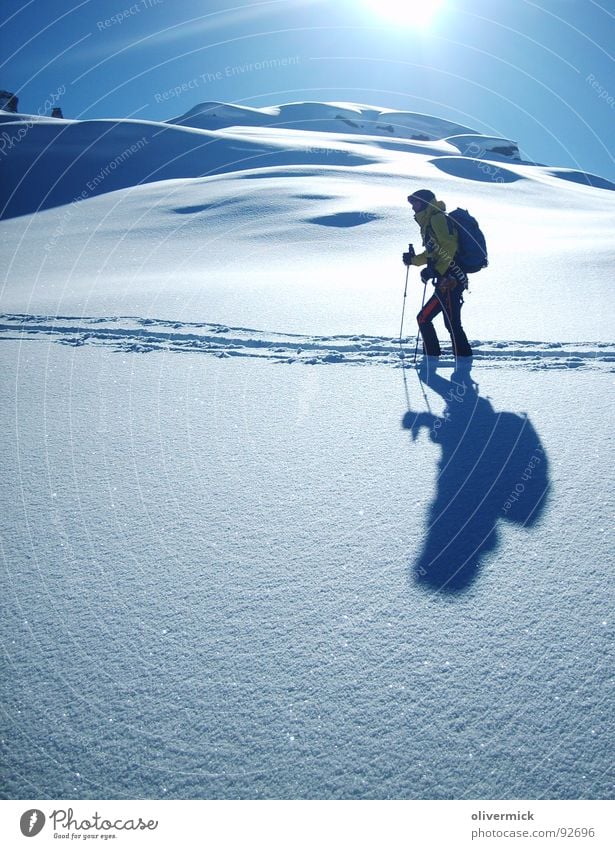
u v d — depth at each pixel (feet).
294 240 58.95
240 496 11.00
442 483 11.18
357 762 5.69
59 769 5.78
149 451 13.15
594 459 11.82
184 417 15.21
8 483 11.75
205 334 24.13
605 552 8.77
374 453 12.65
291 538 9.55
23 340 23.95
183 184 105.81
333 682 6.61
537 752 5.72
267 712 6.26
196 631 7.51
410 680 6.59
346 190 91.04
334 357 20.31
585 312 25.79
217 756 5.82
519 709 6.16
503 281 33.73
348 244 56.54
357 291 33.12
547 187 143.43
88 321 27.12
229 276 41.47
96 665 7.00
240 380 18.21
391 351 21.03
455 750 5.76
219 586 8.39
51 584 8.55
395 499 10.65
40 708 6.43
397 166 142.41
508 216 82.64
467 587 8.14
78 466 12.46
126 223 74.54
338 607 7.86
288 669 6.82
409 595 8.03
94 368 19.86
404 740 5.88
